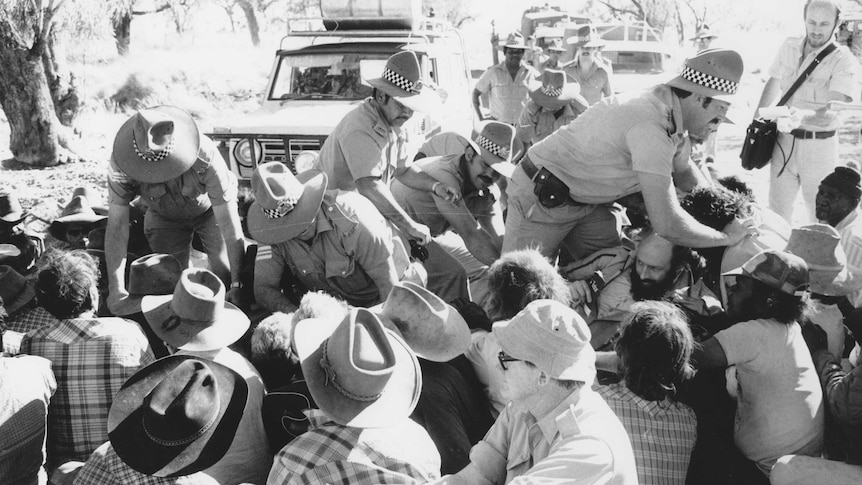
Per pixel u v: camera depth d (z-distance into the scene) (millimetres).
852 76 7090
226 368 3350
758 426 3627
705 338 3834
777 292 3564
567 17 15414
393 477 2941
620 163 4500
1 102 13086
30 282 4793
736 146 11523
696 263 4297
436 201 5395
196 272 3924
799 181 7012
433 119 8750
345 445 2965
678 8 22984
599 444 2635
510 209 5031
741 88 15039
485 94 10742
